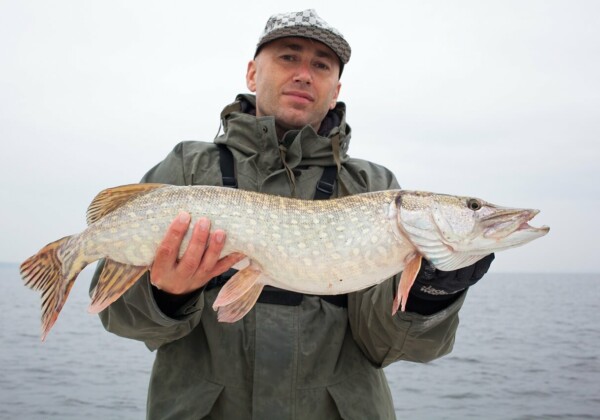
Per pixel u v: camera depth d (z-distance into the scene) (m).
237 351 0.73
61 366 3.12
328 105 0.91
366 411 0.75
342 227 0.75
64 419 2.10
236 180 0.82
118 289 0.71
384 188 0.89
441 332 0.74
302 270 0.74
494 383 2.99
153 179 0.85
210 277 0.71
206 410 0.71
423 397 2.68
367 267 0.75
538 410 2.45
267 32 0.87
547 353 4.08
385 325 0.75
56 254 0.75
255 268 0.74
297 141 0.82
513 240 0.76
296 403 0.71
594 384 2.96
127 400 2.41
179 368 0.75
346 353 0.79
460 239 0.75
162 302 0.71
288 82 0.88
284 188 0.81
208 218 0.72
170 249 0.68
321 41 0.87
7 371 2.93
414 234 0.75
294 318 0.74
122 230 0.72
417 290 0.71
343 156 0.88
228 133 0.85
